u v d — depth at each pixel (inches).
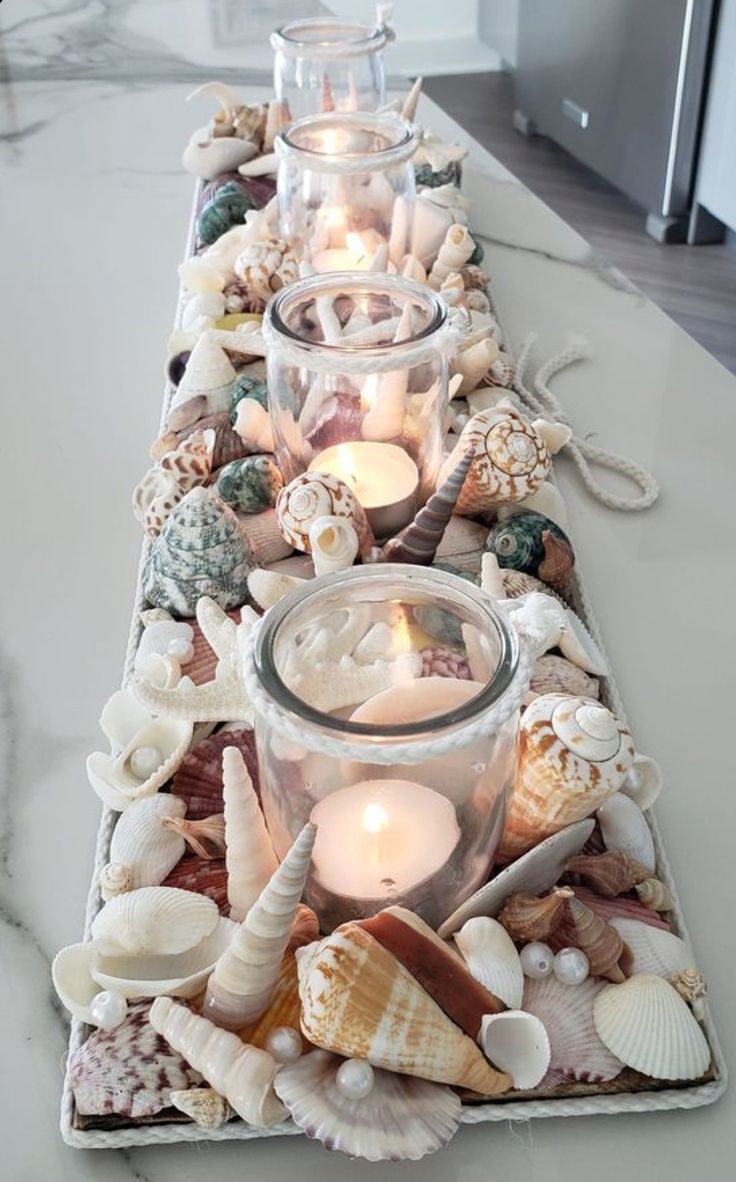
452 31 69.1
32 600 14.6
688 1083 8.8
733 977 9.9
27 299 21.7
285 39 22.7
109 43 34.8
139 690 10.9
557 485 16.2
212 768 11.0
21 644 13.9
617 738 9.3
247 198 22.0
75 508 16.3
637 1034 8.8
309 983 8.1
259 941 8.2
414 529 12.4
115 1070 8.6
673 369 19.1
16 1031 9.8
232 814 9.1
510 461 13.6
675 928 10.0
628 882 10.0
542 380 18.4
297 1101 8.0
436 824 8.9
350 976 8.0
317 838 8.8
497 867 10.0
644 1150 8.7
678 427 17.6
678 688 12.9
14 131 29.3
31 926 10.6
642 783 10.8
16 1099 9.2
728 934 10.2
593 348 19.7
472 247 19.3
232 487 14.4
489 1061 8.6
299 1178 8.6
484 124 62.9
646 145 49.6
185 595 12.9
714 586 14.4
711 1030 9.1
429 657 9.0
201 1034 8.4
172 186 26.2
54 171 27.1
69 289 22.1
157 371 19.5
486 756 8.4
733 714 12.5
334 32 23.4
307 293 13.6
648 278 48.1
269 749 8.5
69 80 32.3
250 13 37.2
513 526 13.5
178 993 8.9
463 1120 8.7
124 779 11.1
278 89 23.7
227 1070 8.2
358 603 9.0
